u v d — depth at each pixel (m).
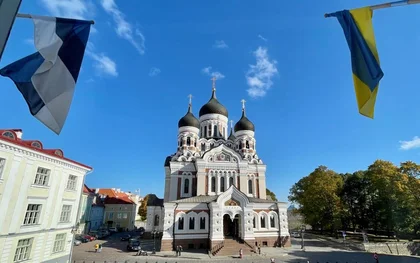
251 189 55.22
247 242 42.47
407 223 51.16
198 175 52.22
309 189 62.97
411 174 53.62
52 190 27.06
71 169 30.14
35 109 8.02
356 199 65.62
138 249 43.19
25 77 8.14
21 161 23.34
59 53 8.76
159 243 51.03
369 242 50.59
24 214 23.47
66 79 8.70
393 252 48.16
